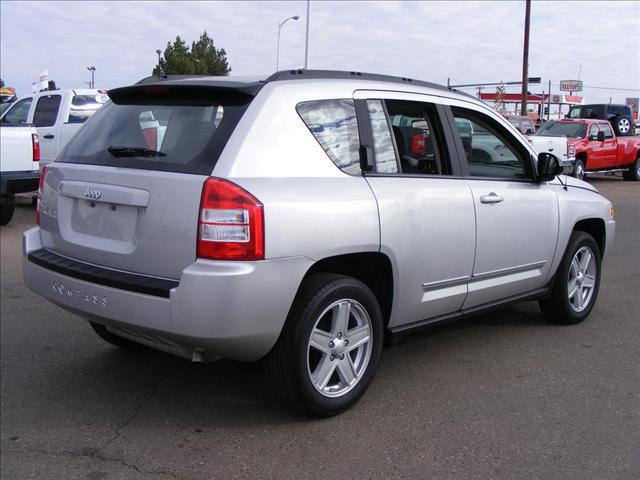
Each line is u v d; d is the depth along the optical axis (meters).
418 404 4.01
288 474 3.22
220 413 3.88
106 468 3.29
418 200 4.07
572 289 5.62
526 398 4.11
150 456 3.40
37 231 4.27
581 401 4.07
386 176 4.01
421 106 4.40
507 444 3.52
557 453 3.43
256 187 3.32
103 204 3.69
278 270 3.33
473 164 4.72
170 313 3.25
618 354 4.94
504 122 5.03
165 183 3.39
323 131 3.76
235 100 3.60
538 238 5.07
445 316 4.53
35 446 3.51
